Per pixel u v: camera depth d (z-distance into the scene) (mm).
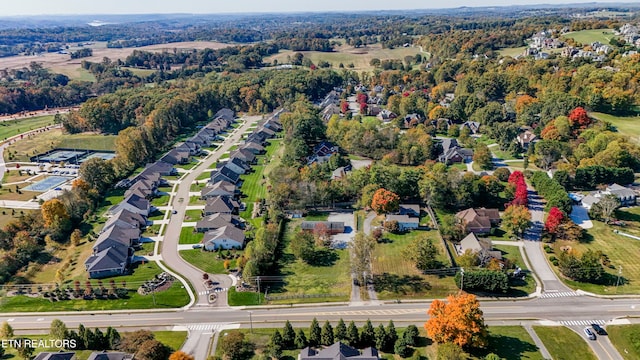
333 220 121375
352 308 85500
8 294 92000
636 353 72562
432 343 74500
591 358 71812
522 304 85625
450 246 106688
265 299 88750
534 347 74000
